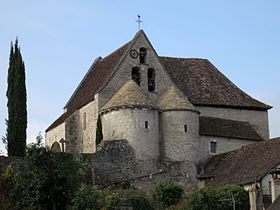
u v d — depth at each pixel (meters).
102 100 74.06
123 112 71.06
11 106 69.88
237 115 81.06
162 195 64.81
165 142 72.38
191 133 73.00
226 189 60.19
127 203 57.66
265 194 59.97
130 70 76.19
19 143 69.00
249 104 81.75
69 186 55.78
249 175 63.75
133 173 69.25
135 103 71.25
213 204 59.06
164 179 70.31
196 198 59.44
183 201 62.75
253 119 81.62
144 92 74.38
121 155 69.25
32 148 55.25
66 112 82.25
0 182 51.34
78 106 78.31
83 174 66.00
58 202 53.72
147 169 70.12
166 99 74.31
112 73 75.38
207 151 75.19
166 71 77.75
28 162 56.06
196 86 82.19
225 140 76.62
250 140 78.12
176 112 72.81
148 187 69.31
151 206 60.97
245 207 59.09
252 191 56.34
